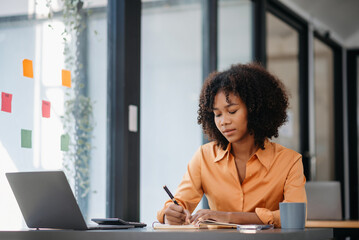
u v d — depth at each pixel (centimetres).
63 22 247
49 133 234
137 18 289
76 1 256
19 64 220
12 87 215
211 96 190
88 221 256
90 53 263
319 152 584
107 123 272
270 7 467
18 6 223
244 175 196
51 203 160
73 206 155
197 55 364
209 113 202
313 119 548
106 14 276
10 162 212
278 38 484
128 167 277
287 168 191
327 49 620
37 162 226
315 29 561
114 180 272
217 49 379
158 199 318
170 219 179
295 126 523
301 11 521
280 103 201
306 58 547
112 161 273
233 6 411
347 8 566
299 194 185
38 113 228
